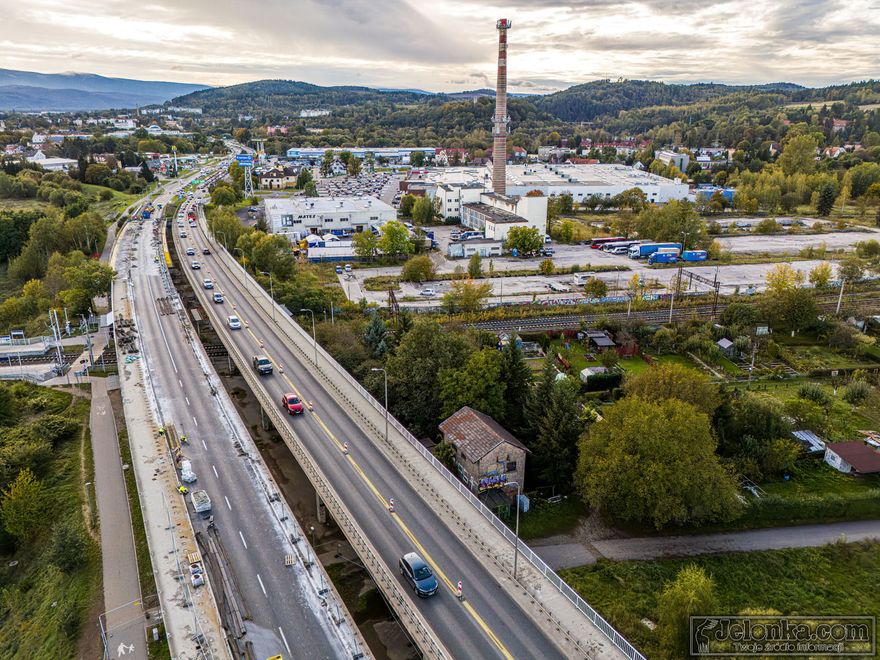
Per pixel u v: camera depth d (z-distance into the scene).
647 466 63.09
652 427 64.06
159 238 197.38
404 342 92.06
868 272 166.62
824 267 151.88
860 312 133.62
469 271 166.88
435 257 189.50
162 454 71.56
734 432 80.62
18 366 111.50
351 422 78.94
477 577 50.88
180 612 47.84
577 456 74.06
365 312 135.62
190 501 62.47
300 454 69.06
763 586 59.75
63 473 78.38
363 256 188.50
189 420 80.06
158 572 52.25
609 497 65.44
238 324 114.44
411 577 49.28
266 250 159.00
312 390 88.62
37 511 68.31
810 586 59.88
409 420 84.88
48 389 102.31
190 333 112.25
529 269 178.50
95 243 184.50
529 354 117.44
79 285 133.50
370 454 70.94
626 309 141.50
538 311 138.88
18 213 195.00
